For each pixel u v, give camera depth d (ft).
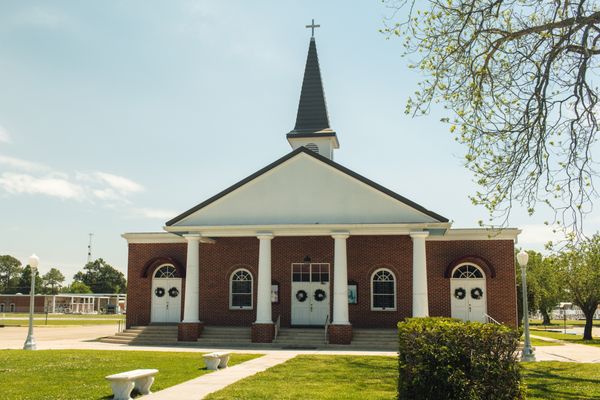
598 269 111.96
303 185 88.63
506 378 31.89
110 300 374.63
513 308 91.86
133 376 38.86
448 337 32.63
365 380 48.52
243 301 98.58
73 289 470.39
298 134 107.04
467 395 31.24
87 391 41.32
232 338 88.94
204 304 98.89
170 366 56.65
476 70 48.91
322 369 55.67
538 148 47.80
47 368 53.93
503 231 92.89
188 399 38.81
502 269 92.99
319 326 95.81
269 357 67.10
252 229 87.51
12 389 42.04
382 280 95.50
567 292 127.95
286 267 97.96
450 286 93.76
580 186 47.47
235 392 41.19
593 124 46.91
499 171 48.75
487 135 49.03
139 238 102.78
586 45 44.78
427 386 32.04
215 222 89.61
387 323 93.91
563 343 103.30
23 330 136.77
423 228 84.53
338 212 86.94
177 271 101.14
